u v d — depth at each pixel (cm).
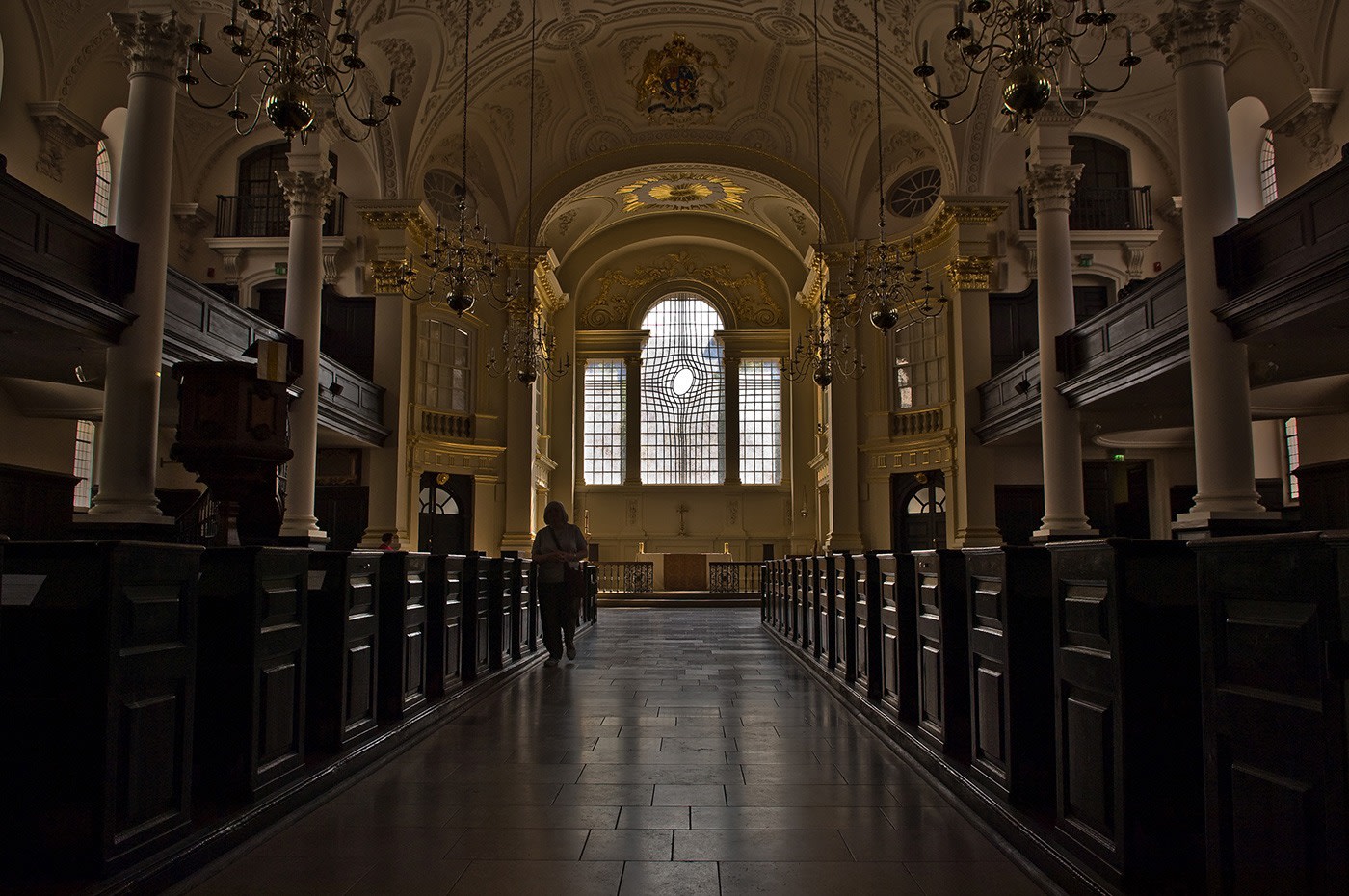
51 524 1419
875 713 629
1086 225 1791
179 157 1802
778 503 2748
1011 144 1794
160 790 330
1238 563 243
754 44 1934
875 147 2027
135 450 852
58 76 1388
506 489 2073
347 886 327
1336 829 204
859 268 2058
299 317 1286
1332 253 730
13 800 298
